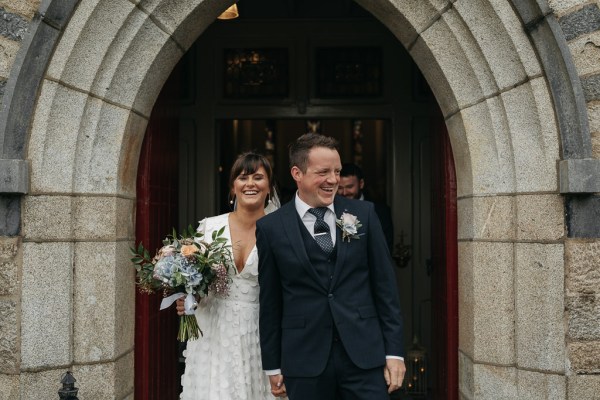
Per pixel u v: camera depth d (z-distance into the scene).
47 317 3.78
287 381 3.12
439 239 5.07
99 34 3.87
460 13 3.88
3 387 3.75
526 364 3.83
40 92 3.78
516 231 3.87
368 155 8.69
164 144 5.17
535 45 3.78
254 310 3.70
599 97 3.79
